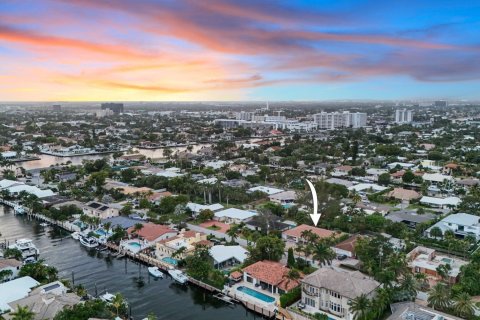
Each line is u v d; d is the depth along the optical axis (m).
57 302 109.81
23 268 137.62
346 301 112.12
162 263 152.38
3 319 103.44
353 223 183.00
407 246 158.38
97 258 163.75
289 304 122.00
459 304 106.50
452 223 178.00
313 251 139.25
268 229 183.50
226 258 150.50
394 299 115.38
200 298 132.75
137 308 125.94
